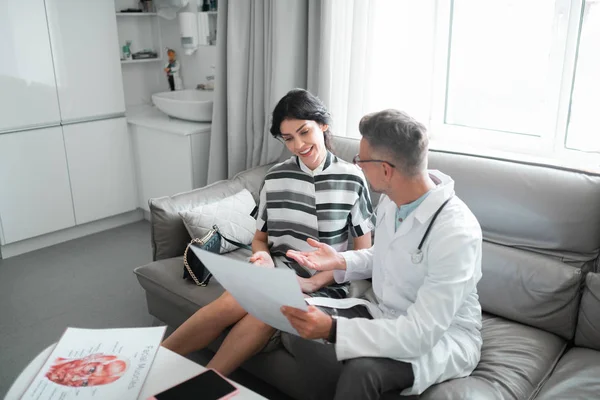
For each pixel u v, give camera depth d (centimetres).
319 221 188
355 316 160
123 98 337
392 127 135
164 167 330
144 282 215
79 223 334
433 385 143
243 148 304
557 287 169
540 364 158
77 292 273
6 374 211
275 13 261
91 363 136
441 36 252
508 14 238
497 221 188
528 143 241
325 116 184
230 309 172
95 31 316
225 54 291
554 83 228
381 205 162
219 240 211
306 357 163
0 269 297
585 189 175
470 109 260
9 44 283
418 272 146
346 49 254
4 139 292
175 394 124
